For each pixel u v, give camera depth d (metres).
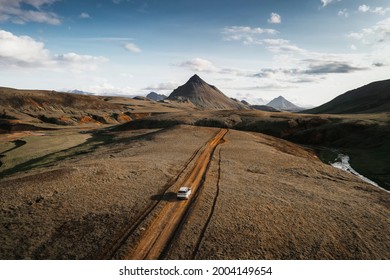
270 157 53.62
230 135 78.94
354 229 25.58
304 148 77.94
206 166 45.06
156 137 74.44
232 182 37.09
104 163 42.34
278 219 26.73
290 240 23.39
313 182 40.12
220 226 24.83
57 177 34.78
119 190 32.31
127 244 21.98
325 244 23.03
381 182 49.00
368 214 28.86
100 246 21.73
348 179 43.03
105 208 27.62
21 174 43.78
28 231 23.14
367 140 77.00
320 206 30.36
